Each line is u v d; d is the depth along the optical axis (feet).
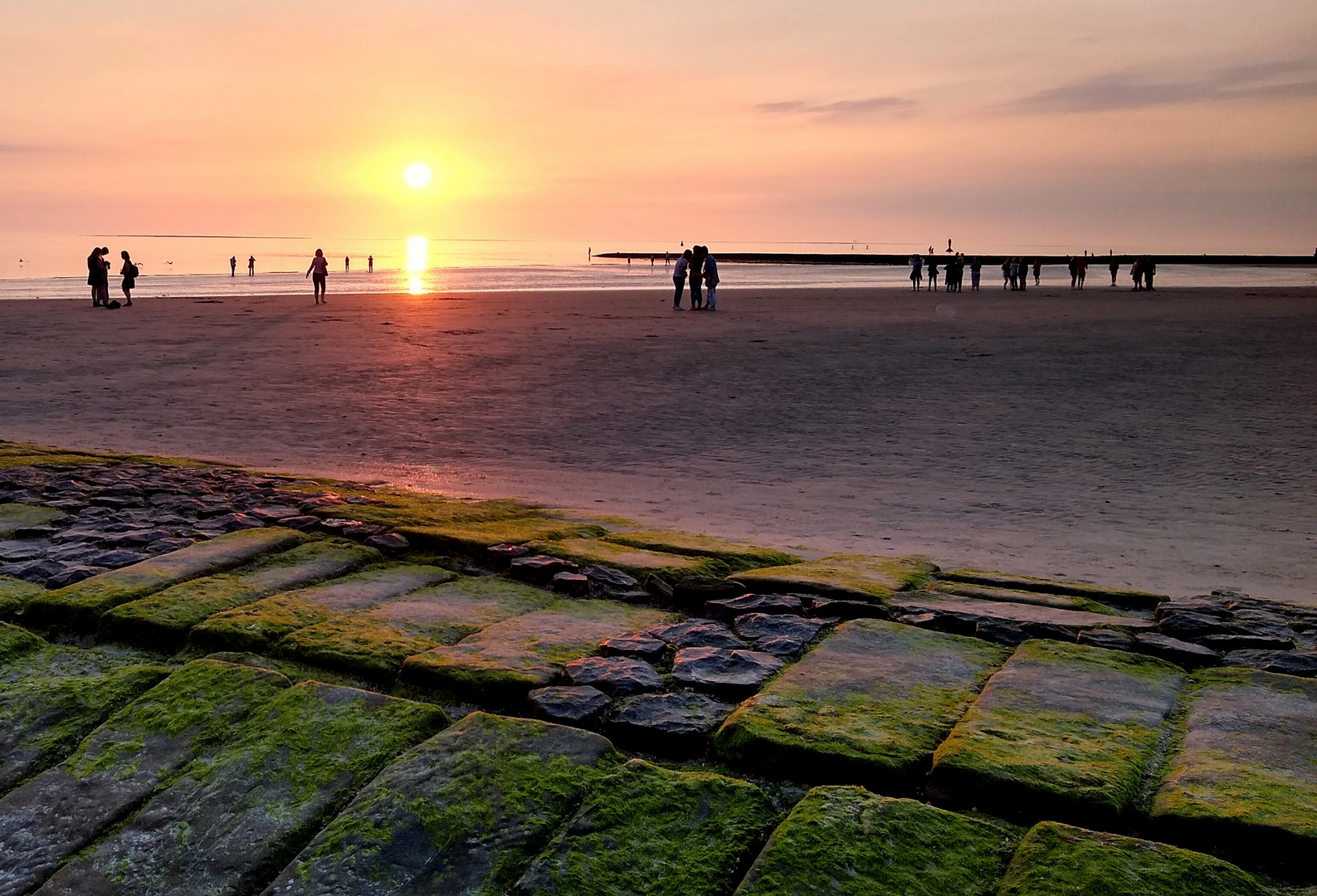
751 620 11.89
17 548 15.06
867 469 28.12
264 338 67.41
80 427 33.83
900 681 9.89
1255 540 20.18
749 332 72.95
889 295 137.18
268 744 8.74
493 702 9.67
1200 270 367.25
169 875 7.47
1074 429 34.71
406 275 254.88
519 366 52.54
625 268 366.63
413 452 30.12
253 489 20.15
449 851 7.37
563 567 14.12
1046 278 247.29
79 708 9.62
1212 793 7.52
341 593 12.84
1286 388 44.39
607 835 7.43
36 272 282.15
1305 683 9.89
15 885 7.50
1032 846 7.04
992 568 17.70
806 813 7.44
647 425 35.65
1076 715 9.00
